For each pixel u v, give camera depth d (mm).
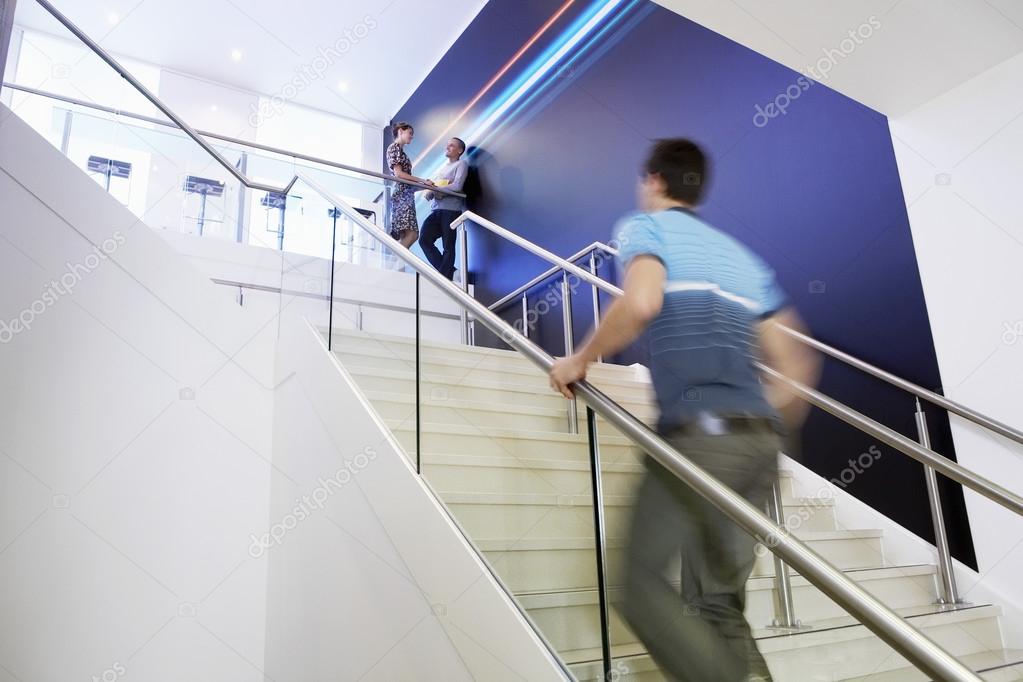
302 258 3014
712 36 3707
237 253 4238
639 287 1216
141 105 4055
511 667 1386
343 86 7180
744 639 909
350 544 2205
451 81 6348
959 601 2330
